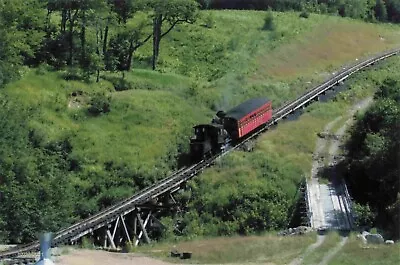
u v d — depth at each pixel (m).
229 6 173.00
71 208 64.75
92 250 51.94
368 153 71.94
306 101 101.50
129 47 106.81
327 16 169.75
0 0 91.56
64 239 54.62
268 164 75.19
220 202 67.38
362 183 71.94
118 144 77.56
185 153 78.88
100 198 68.06
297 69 125.62
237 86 106.00
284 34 143.38
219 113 82.00
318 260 48.59
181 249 54.22
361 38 154.25
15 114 73.25
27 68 91.38
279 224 65.38
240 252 51.94
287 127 91.06
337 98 108.06
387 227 59.09
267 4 174.12
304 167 78.12
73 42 101.12
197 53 124.94
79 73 93.44
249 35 139.62
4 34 86.06
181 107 90.56
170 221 66.00
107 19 102.62
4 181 62.75
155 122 84.06
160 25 115.88
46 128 75.50
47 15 104.81
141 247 57.31
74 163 72.06
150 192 65.94
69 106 85.12
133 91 93.06
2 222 59.69
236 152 78.50
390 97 87.19
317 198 68.69
